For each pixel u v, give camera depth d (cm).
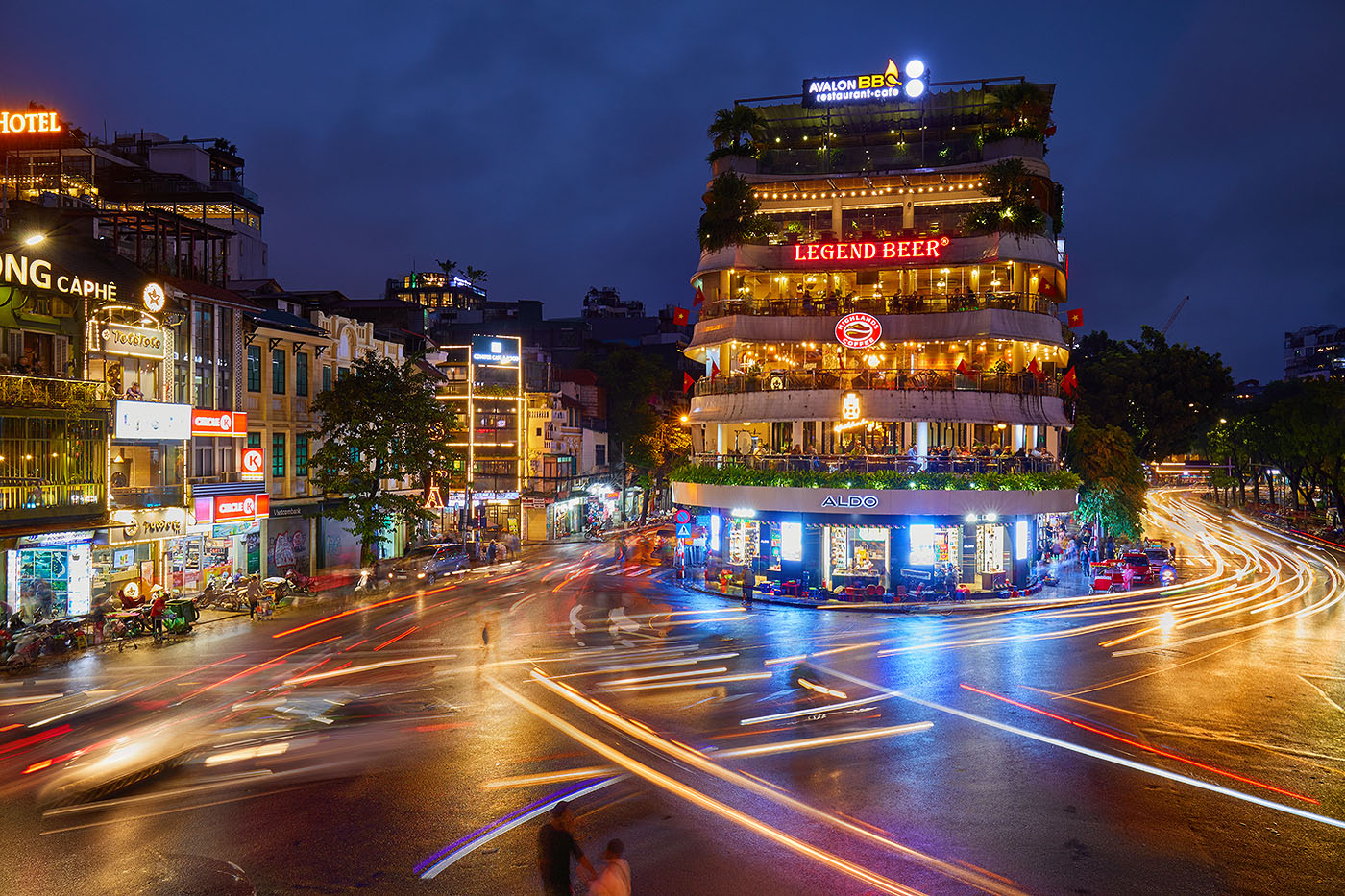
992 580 3844
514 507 6500
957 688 2183
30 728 1797
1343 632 2980
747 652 2612
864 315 4197
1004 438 4541
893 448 4244
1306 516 8525
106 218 3634
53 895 1094
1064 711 1973
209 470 3612
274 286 4619
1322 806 1421
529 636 2858
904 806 1407
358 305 6750
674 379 9569
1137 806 1415
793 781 1518
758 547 4184
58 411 2794
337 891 1109
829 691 2136
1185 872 1182
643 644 2722
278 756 1631
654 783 1501
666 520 8431
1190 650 2655
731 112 4775
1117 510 5047
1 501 2616
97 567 3030
